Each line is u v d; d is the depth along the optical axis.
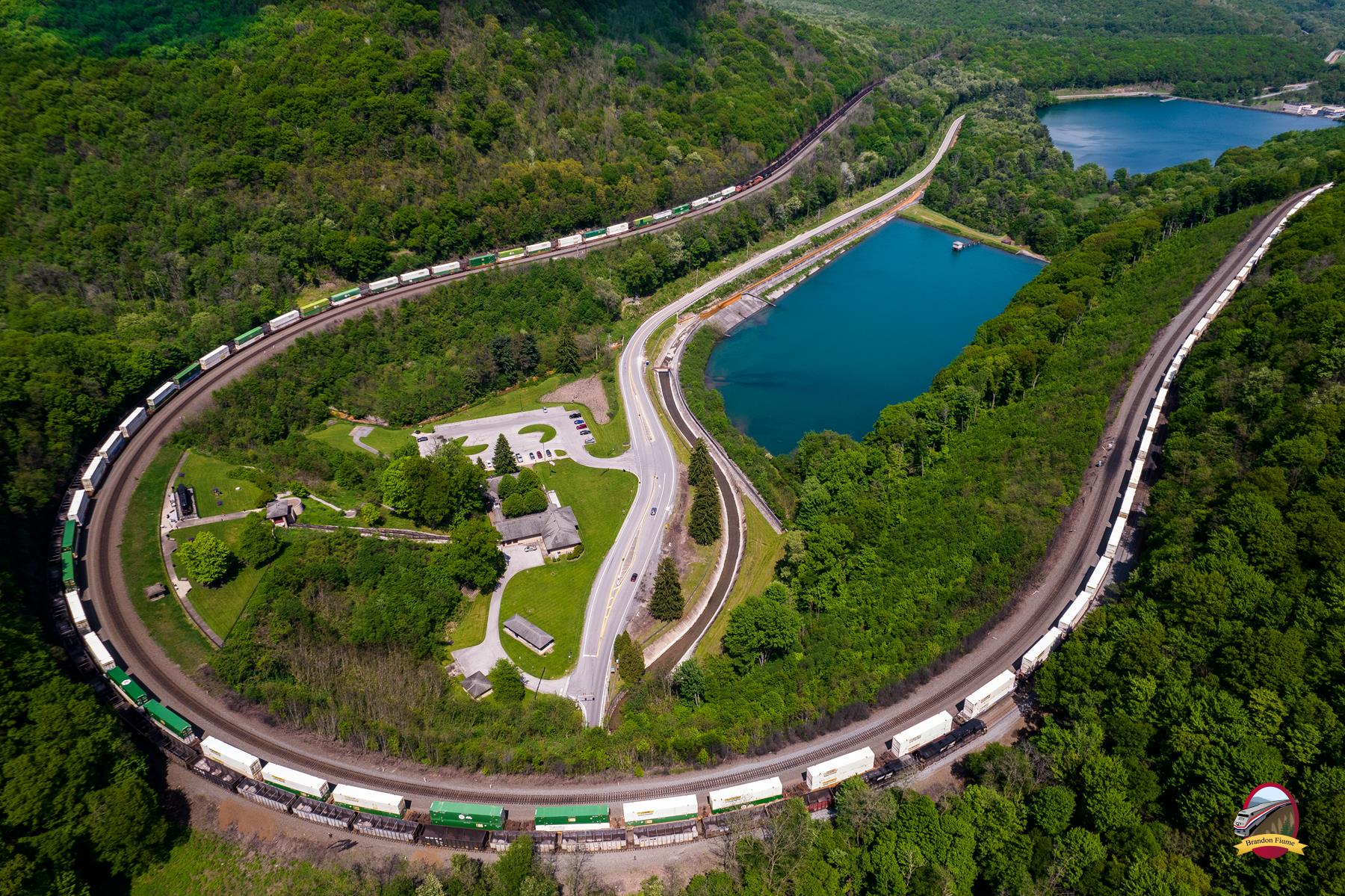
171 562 196.50
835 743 155.88
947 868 126.00
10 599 169.62
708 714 163.62
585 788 149.88
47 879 125.00
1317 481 165.12
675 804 139.38
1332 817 112.81
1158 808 129.62
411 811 146.50
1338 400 183.00
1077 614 175.50
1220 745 128.50
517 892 127.06
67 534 193.88
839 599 193.00
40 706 142.50
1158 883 114.00
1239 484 172.25
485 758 154.12
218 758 152.75
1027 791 137.12
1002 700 162.62
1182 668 144.38
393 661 176.88
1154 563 168.62
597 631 196.88
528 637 191.38
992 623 178.75
